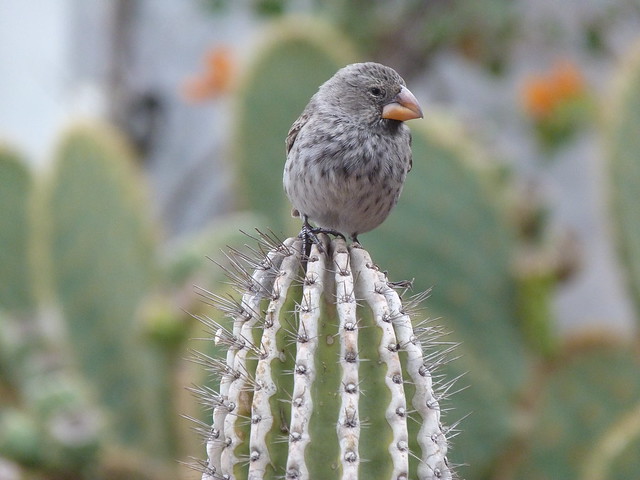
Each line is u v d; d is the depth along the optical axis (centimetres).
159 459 1172
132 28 1825
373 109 822
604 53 1661
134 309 1212
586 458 1028
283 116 1275
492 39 1611
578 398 1032
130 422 1191
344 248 586
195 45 1859
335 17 1620
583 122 1386
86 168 1241
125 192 1231
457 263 1066
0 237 1345
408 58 1652
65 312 1224
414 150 1066
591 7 1662
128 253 1227
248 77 1273
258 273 593
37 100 2031
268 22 1608
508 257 1070
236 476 566
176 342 1150
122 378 1202
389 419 550
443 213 1066
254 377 570
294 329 570
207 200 1833
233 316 598
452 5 1609
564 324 1745
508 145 1677
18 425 1075
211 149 1819
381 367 557
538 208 1166
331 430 550
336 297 570
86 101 1891
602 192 1052
